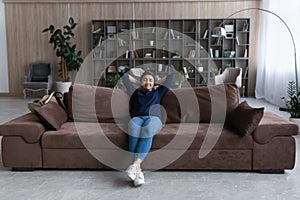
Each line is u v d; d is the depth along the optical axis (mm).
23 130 3135
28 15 8898
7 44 9016
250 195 2676
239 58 8539
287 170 3219
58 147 3164
